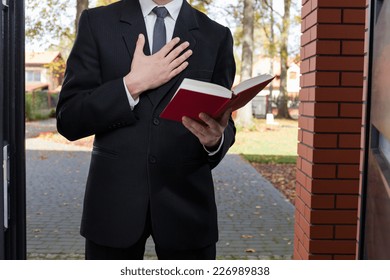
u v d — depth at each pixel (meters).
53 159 11.20
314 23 2.91
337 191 2.91
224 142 1.61
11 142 1.38
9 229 1.39
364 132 1.72
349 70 2.86
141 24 1.60
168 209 1.58
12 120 1.38
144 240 1.69
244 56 18.44
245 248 4.64
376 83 1.60
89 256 1.66
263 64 33.06
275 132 17.64
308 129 3.02
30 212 6.06
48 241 4.79
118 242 1.56
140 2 1.63
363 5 2.84
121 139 1.57
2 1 1.27
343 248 2.92
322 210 2.92
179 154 1.59
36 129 17.80
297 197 3.32
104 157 1.59
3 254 1.30
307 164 3.02
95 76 1.57
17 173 1.42
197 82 1.30
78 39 1.60
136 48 1.53
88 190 1.62
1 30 1.27
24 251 1.46
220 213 6.09
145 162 1.56
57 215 5.92
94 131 1.55
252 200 6.92
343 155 2.89
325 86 2.87
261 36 25.00
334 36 2.85
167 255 1.67
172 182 1.59
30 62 28.86
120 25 1.59
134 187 1.56
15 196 1.41
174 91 1.56
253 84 1.37
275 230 5.32
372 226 1.62
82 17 1.62
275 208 6.43
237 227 5.43
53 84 28.92
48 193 7.30
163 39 1.59
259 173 9.40
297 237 3.30
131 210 1.56
